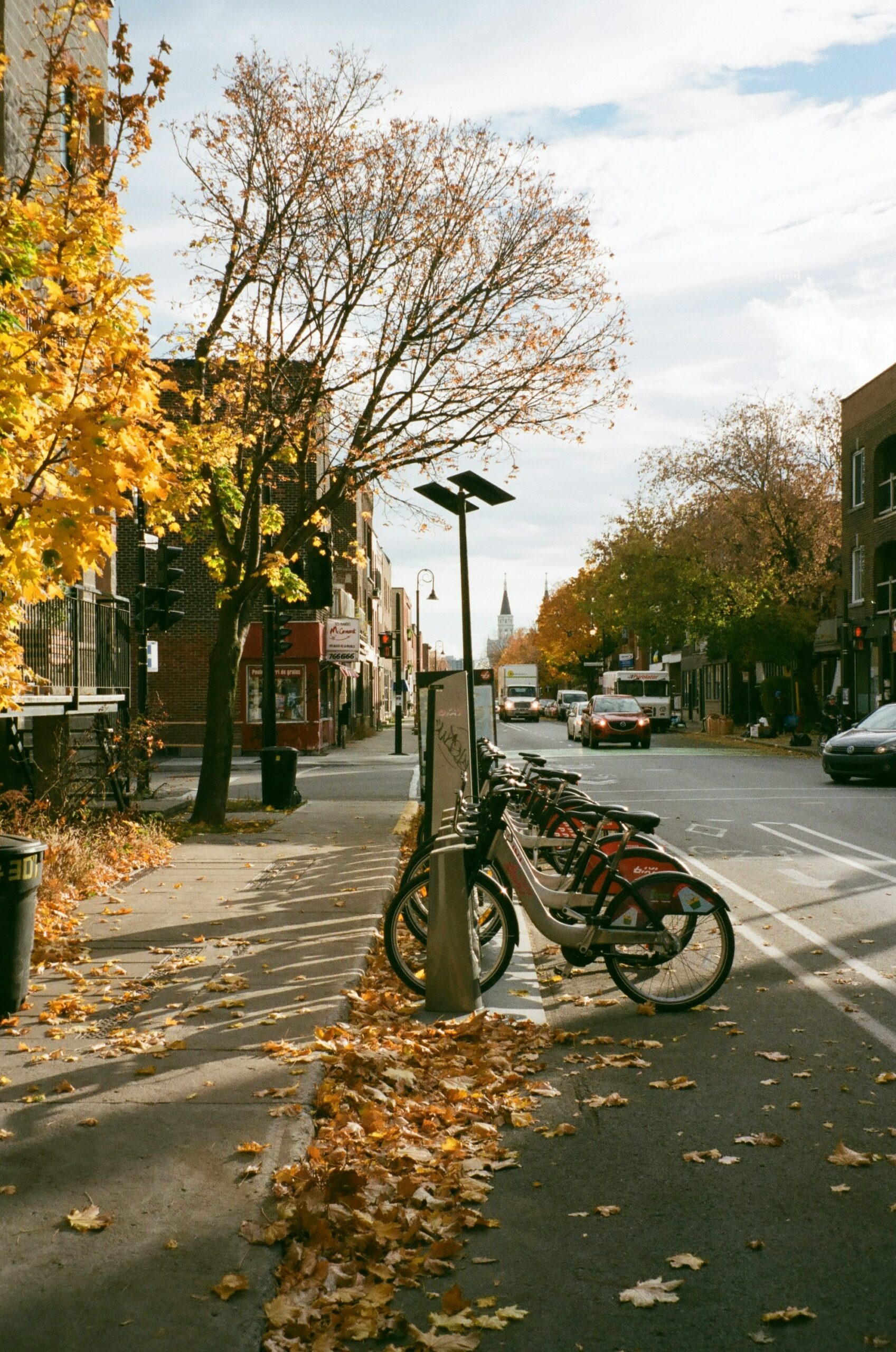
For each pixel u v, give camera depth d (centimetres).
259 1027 604
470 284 1570
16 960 628
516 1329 339
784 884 1123
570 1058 601
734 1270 371
